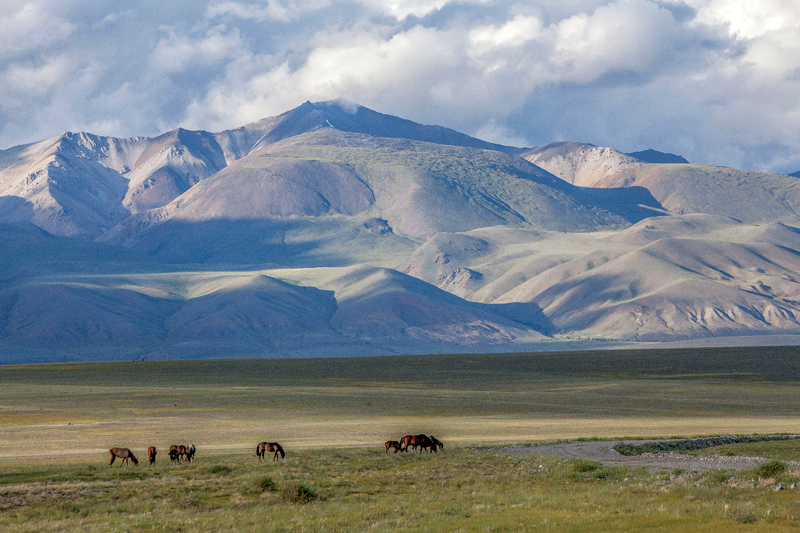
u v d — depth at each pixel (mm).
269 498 48969
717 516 36344
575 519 36562
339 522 38594
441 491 51062
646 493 46031
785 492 44438
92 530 38344
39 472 65938
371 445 93688
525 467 63844
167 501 48812
